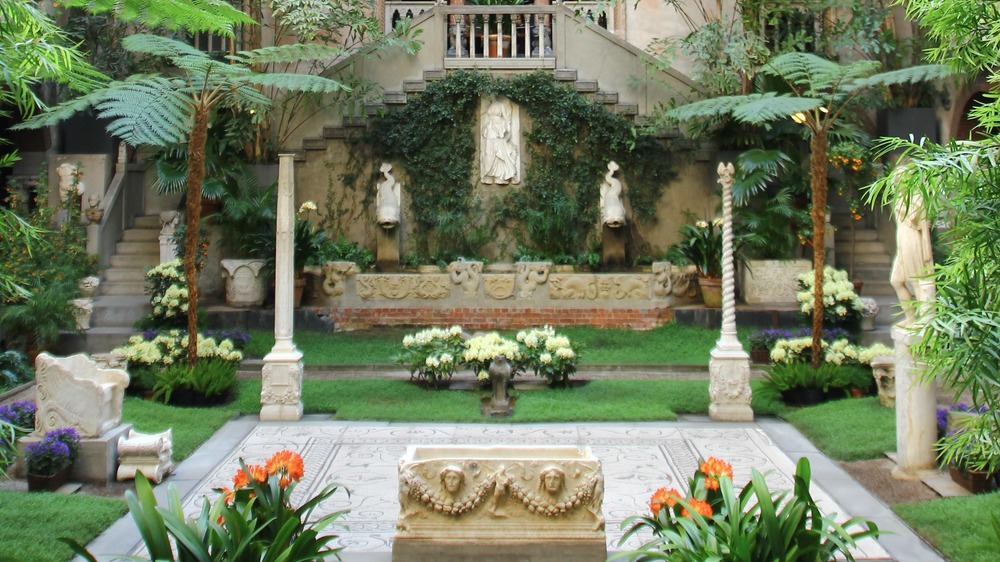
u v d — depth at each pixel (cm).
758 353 1171
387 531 581
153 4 432
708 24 1440
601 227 1488
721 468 476
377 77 1517
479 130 1509
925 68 1032
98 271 1374
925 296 698
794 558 409
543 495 505
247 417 936
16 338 1144
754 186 1336
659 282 1388
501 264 1462
